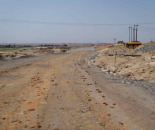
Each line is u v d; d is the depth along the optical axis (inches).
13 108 231.8
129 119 205.2
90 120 200.5
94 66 778.8
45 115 211.8
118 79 466.3
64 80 424.8
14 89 325.4
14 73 497.7
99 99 280.8
